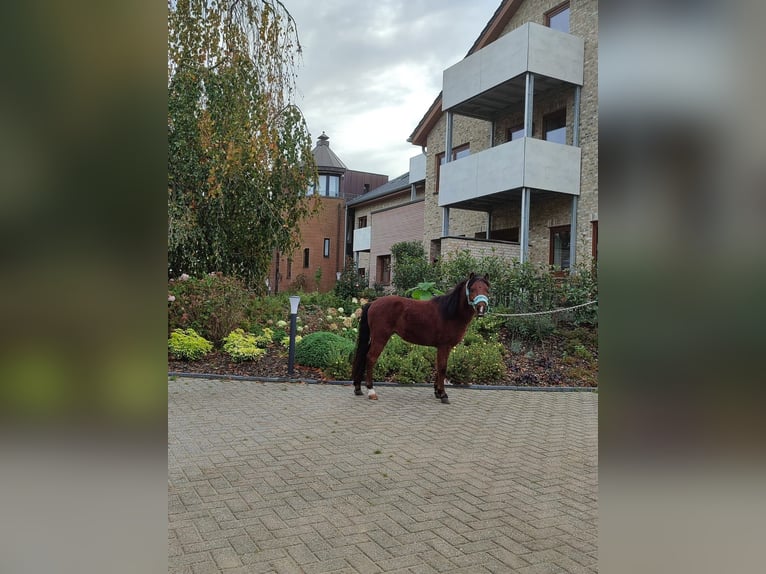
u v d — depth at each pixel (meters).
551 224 12.84
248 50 8.44
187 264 9.96
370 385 6.38
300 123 9.99
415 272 12.28
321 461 4.04
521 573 2.45
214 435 4.66
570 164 11.94
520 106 13.80
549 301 9.48
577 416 5.76
